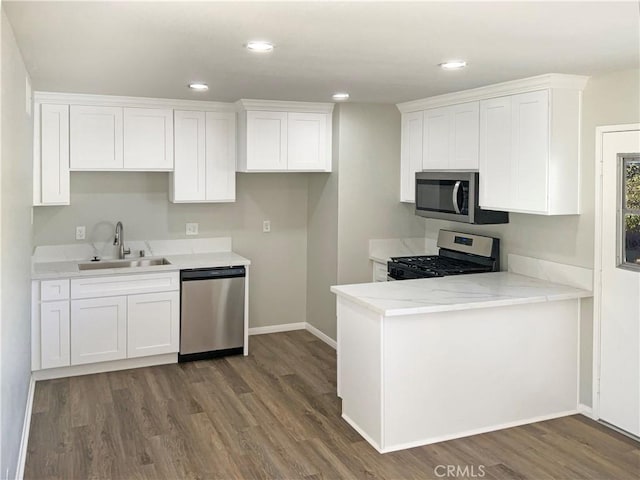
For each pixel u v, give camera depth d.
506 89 3.97
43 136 4.57
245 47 2.88
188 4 2.17
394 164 5.48
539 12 2.26
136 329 4.82
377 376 3.42
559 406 3.95
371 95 4.61
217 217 5.68
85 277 4.59
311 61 3.23
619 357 3.70
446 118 4.66
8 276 2.33
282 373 4.80
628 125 3.49
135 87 4.23
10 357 2.45
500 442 3.56
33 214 4.95
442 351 3.53
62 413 3.95
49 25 2.45
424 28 2.51
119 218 5.27
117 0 2.12
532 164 3.82
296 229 6.05
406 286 3.96
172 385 4.50
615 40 2.72
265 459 3.34
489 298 3.61
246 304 5.25
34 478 3.09
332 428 3.75
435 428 3.55
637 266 3.56
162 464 3.27
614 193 3.63
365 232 5.44
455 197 4.45
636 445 3.52
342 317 3.85
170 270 4.89
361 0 2.11
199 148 5.14
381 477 3.13
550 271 4.12
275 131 5.15
